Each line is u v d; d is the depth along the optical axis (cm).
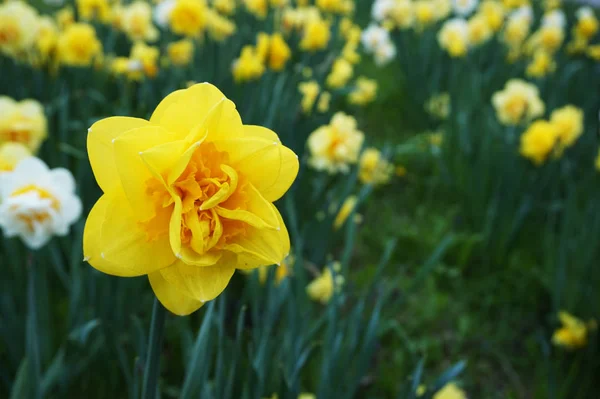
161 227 32
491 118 118
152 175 32
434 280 101
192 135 32
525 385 85
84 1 130
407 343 67
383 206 121
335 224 89
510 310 97
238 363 48
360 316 60
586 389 79
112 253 31
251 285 61
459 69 145
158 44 140
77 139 88
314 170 104
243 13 170
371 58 203
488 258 103
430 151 134
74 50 104
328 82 134
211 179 32
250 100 98
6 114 70
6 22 95
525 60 167
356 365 58
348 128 85
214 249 33
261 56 105
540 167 107
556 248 98
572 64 161
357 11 251
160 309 34
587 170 121
